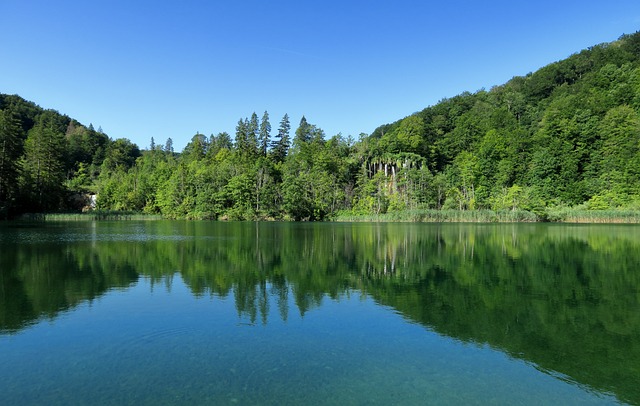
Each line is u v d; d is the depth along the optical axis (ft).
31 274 76.18
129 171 481.46
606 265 89.56
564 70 497.46
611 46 499.51
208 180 349.82
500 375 34.32
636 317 51.29
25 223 231.30
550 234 169.89
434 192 351.05
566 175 312.50
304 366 35.47
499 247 122.83
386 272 81.20
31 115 586.45
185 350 39.04
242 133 451.94
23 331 44.24
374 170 416.67
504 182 341.62
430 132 466.29
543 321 49.49
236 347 39.99
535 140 352.90
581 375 34.55
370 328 46.24
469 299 59.82
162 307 54.13
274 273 79.25
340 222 300.61
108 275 75.92
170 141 655.35
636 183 280.72
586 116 335.26
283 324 47.44
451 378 33.58
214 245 124.36
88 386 31.37
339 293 63.10
